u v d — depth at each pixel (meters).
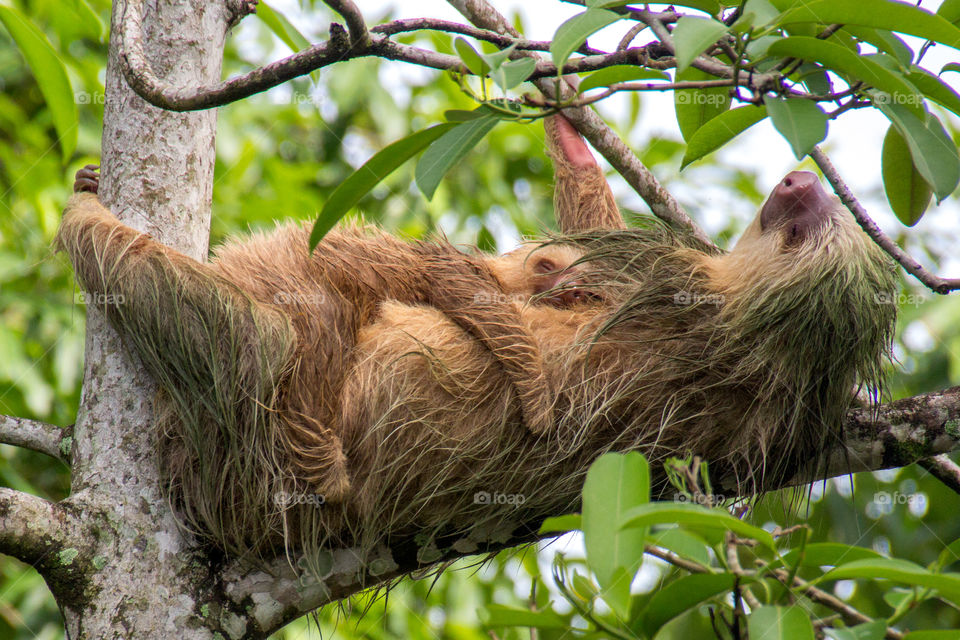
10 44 12.23
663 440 6.07
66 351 10.53
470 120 4.38
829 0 4.12
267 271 6.15
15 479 10.20
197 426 5.47
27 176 11.00
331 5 4.55
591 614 3.79
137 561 5.03
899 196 5.90
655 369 6.14
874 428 6.00
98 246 5.48
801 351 6.03
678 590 3.82
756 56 4.20
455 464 5.95
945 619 10.38
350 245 6.52
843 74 4.39
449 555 6.01
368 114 13.95
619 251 6.99
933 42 4.21
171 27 5.65
